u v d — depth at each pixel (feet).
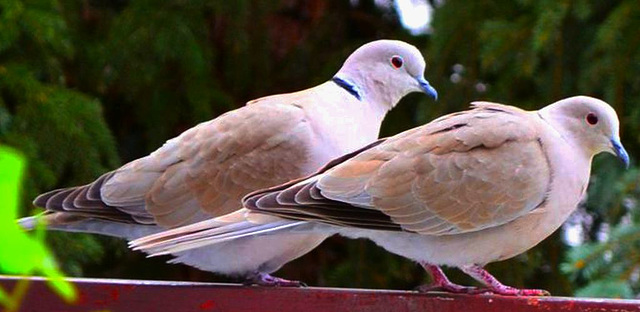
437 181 21.12
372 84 27.53
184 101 40.11
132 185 24.73
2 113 33.73
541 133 22.17
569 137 23.16
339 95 26.76
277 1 41.09
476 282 38.37
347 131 26.12
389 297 19.02
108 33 39.47
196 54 38.78
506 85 37.65
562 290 37.88
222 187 24.77
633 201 33.58
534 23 36.17
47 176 33.32
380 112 27.73
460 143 21.57
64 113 34.32
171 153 25.22
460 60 38.47
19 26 34.17
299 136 25.11
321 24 43.62
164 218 24.62
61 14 37.19
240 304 19.15
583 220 38.14
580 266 31.86
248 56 41.70
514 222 21.59
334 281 40.63
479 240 21.57
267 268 24.75
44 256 8.71
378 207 20.81
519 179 21.47
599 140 23.15
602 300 18.61
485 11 38.06
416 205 20.99
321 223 20.67
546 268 38.55
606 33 34.58
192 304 19.22
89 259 34.96
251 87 42.39
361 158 21.40
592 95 36.24
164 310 19.17
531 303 18.81
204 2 39.47
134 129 42.50
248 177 24.82
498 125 21.95
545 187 21.75
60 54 35.94
